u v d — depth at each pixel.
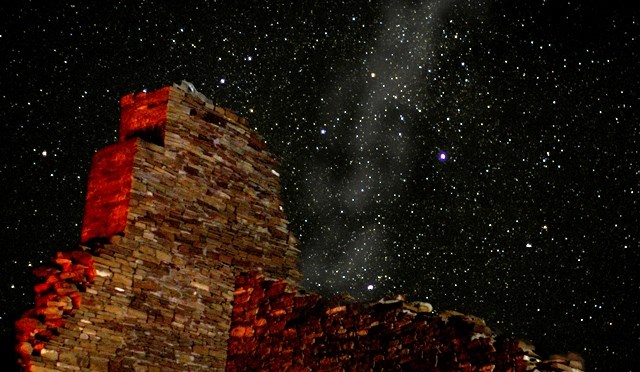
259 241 11.59
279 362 10.42
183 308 10.52
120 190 10.48
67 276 9.80
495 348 8.63
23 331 9.30
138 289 10.10
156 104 11.25
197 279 10.78
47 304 9.48
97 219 10.54
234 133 11.73
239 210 11.49
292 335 10.46
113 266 9.97
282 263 11.76
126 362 9.70
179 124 11.12
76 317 9.51
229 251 11.22
